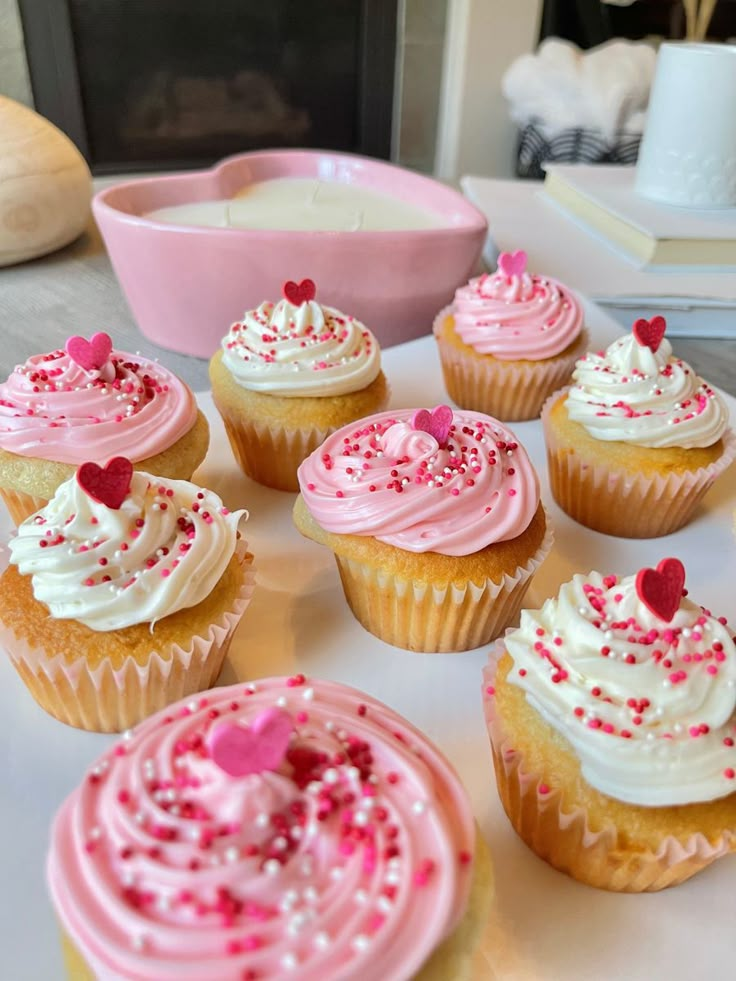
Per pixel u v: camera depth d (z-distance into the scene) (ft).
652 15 2.02
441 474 0.79
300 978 0.42
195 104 2.07
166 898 0.44
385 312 1.18
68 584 0.66
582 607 0.64
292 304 1.01
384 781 0.52
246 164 1.39
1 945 0.52
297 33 2.03
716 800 0.57
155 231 1.05
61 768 0.66
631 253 1.35
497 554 0.76
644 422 0.90
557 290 1.14
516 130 2.07
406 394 1.13
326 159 1.44
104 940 0.43
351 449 0.83
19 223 1.36
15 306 1.28
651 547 0.92
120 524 0.68
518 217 1.53
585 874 0.59
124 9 1.90
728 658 0.60
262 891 0.45
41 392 0.86
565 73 1.82
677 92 1.34
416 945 0.45
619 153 1.84
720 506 0.98
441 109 2.10
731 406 1.05
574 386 0.99
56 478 0.84
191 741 0.52
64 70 1.90
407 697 0.73
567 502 0.97
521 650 0.64
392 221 1.27
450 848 0.48
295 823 0.49
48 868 0.47
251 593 0.74
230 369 0.98
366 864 0.47
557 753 0.59
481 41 1.95
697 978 0.54
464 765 0.67
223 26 1.99
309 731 0.54
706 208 1.40
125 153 2.08
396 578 0.75
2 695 0.72
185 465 0.88
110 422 0.85
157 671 0.67
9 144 1.35
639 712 0.58
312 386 0.95
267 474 0.98
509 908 0.58
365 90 2.11
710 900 0.59
